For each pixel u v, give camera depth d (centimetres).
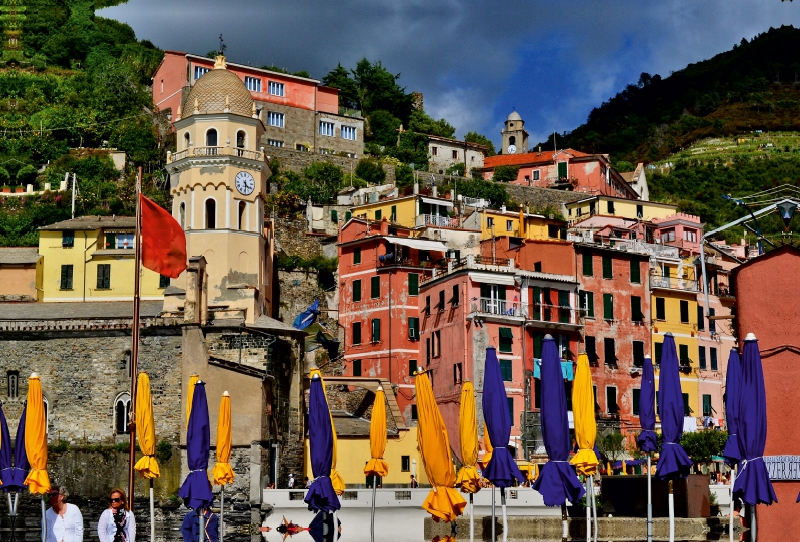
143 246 6594
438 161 15725
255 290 8656
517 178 15975
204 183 8869
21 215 11812
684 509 6469
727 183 19250
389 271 10375
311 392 5097
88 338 7531
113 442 7369
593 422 5053
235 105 9069
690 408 10362
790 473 4834
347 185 13550
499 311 9362
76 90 15100
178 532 7088
